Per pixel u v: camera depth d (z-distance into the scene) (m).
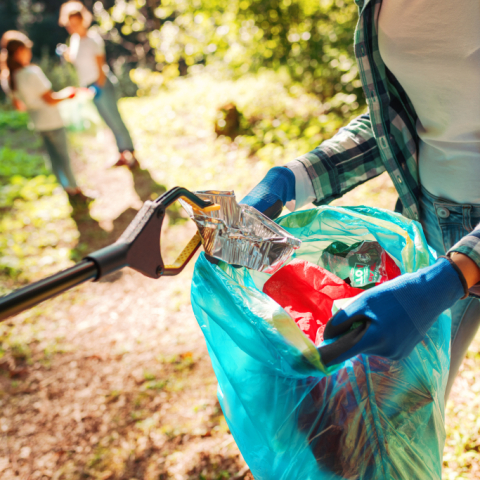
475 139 1.35
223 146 6.48
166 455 2.60
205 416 2.77
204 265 1.16
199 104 8.24
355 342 0.93
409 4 1.26
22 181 6.72
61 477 2.66
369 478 1.07
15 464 2.79
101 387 3.20
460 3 1.18
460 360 1.65
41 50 18.92
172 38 9.65
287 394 1.07
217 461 2.48
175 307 3.85
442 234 1.55
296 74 7.57
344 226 1.41
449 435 2.16
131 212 5.52
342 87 6.59
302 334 0.98
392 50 1.34
